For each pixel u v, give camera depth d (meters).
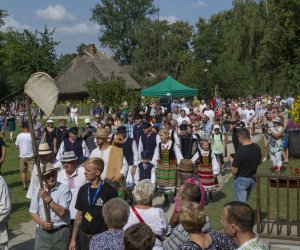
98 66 57.66
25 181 13.03
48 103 5.66
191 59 73.00
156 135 10.98
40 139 13.48
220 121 17.64
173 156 10.41
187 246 3.83
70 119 40.41
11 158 20.17
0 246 6.39
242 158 7.94
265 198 10.80
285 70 39.03
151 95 27.12
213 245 3.88
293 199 10.59
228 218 3.71
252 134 25.67
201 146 10.68
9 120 26.41
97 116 15.10
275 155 13.80
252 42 45.50
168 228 5.17
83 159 9.59
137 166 10.32
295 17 38.97
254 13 45.56
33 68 55.16
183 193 4.82
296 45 39.53
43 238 5.66
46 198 5.48
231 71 42.66
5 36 55.72
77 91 57.00
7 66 54.88
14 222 9.73
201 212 3.90
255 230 7.75
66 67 59.88
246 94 43.34
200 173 10.73
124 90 26.62
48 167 5.61
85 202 5.67
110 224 4.42
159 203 10.96
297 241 7.27
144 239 3.38
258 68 43.62
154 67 68.31
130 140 10.56
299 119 17.41
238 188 8.05
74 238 5.79
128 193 10.18
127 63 75.69
